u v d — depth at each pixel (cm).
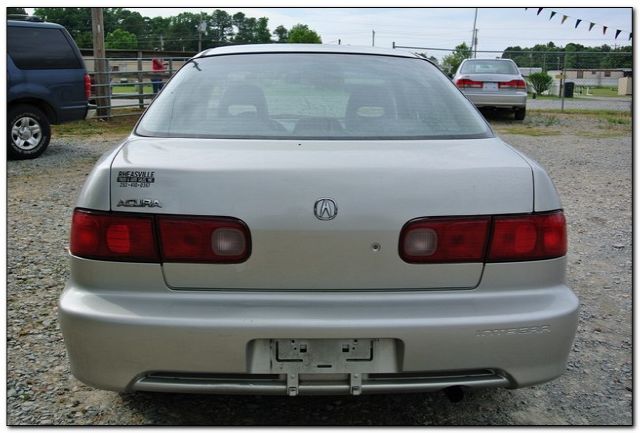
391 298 220
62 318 226
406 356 217
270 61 305
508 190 227
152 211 219
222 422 264
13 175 820
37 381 295
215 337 214
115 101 1928
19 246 504
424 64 322
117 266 222
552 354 228
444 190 222
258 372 220
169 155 233
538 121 1534
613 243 533
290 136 253
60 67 976
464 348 219
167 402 279
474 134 268
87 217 225
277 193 217
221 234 217
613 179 809
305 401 282
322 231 216
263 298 218
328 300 218
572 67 2088
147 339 216
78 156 982
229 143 244
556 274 233
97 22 1484
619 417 273
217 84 285
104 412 271
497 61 1541
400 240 218
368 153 235
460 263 222
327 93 278
